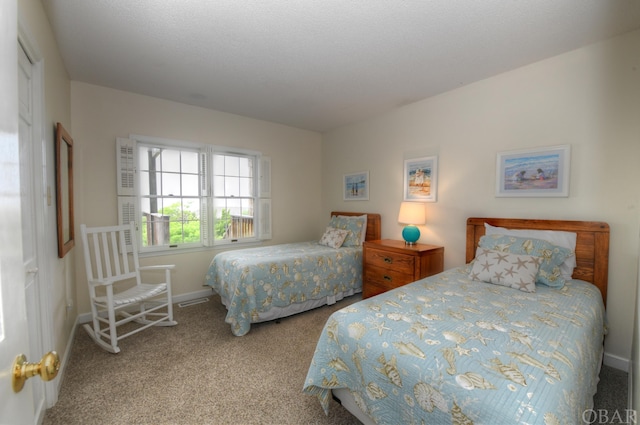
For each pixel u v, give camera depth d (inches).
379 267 127.5
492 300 69.2
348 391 59.6
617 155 82.5
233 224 156.1
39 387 61.3
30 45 57.9
